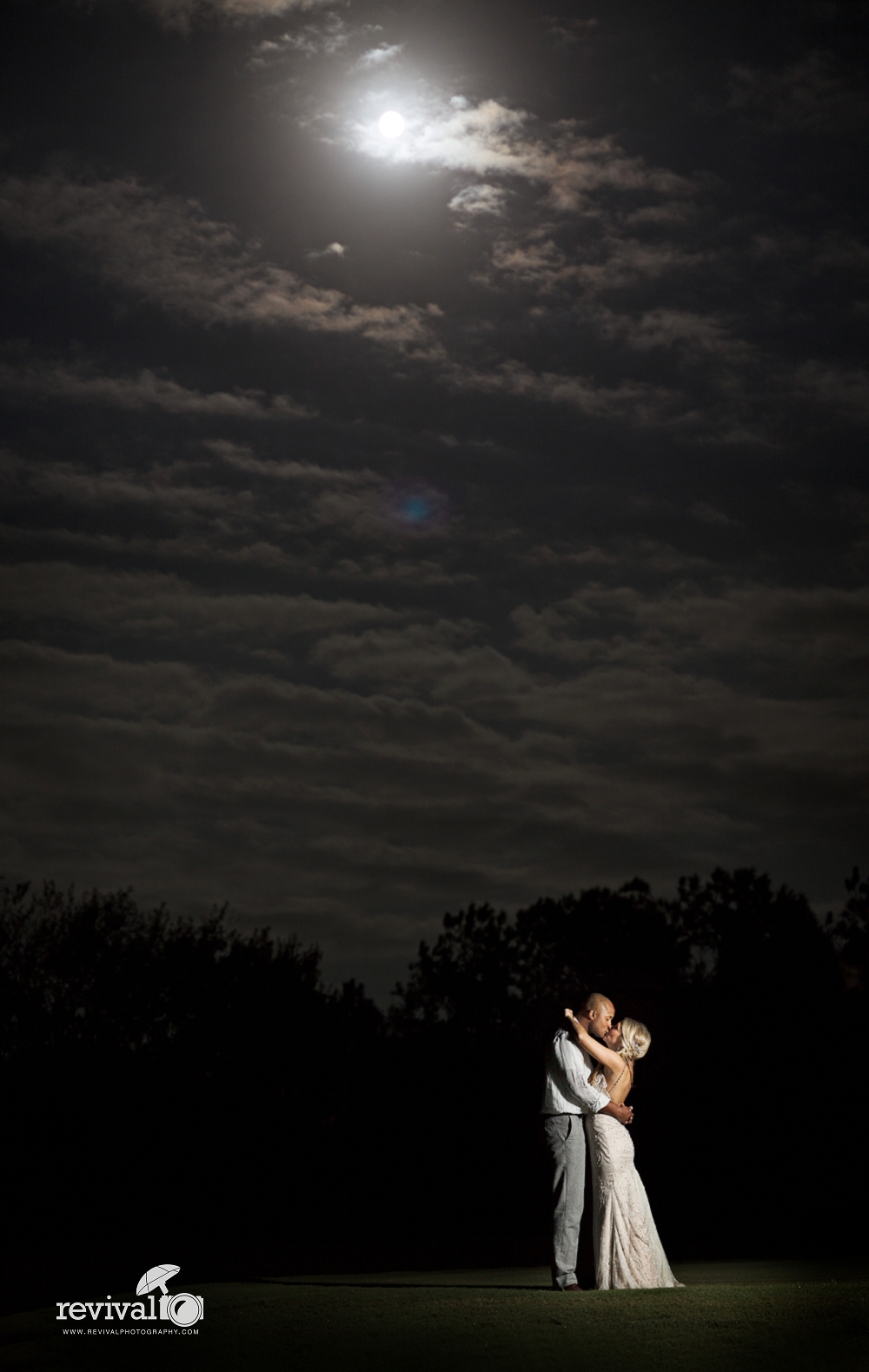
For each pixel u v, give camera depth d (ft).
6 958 133.80
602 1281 31.24
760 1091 116.37
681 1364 22.18
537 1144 130.62
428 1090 135.44
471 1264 66.33
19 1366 26.50
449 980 155.43
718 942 138.10
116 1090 130.41
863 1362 21.75
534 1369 22.54
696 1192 114.32
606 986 145.28
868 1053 117.29
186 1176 130.31
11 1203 124.06
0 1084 128.26
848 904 133.49
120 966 135.95
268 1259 77.51
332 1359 24.36
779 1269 42.50
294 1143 134.21
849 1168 113.29
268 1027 137.28
